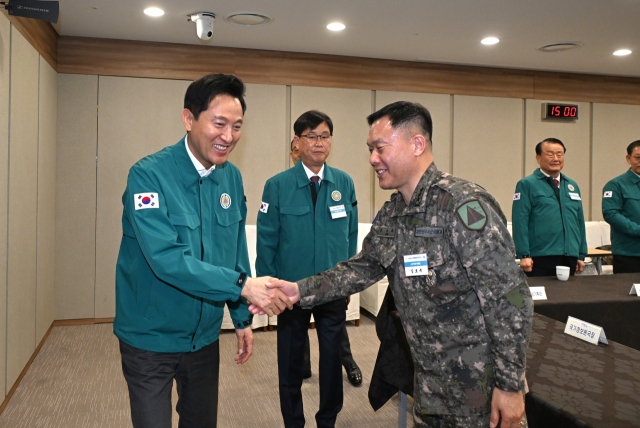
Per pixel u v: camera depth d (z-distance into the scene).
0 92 2.88
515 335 1.26
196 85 1.55
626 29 4.69
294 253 2.69
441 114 6.12
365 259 1.77
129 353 1.62
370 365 3.81
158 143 5.24
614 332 2.74
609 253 5.37
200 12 4.25
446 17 4.37
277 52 5.55
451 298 1.37
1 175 2.90
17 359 3.33
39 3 2.76
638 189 4.21
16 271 3.29
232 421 2.88
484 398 1.35
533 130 6.44
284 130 5.63
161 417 1.60
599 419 1.29
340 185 2.82
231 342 4.43
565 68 6.26
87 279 5.08
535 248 3.90
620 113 6.75
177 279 1.50
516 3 4.02
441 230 1.38
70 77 4.98
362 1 3.98
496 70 6.27
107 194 5.12
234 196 1.84
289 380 2.49
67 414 2.93
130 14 4.32
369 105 5.87
